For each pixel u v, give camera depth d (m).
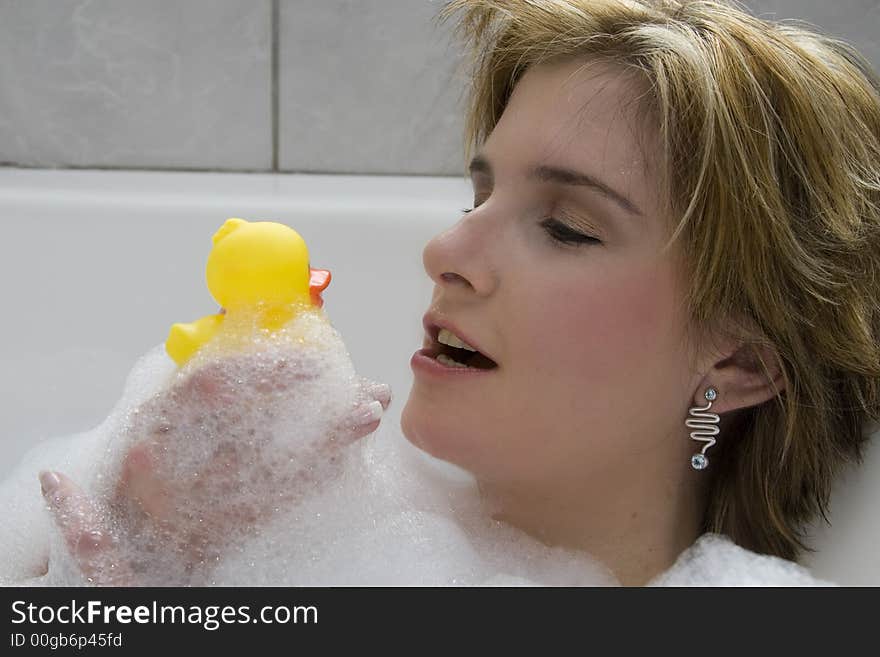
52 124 1.22
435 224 1.09
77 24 1.19
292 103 1.23
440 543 0.65
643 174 0.59
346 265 1.09
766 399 0.66
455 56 1.22
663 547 0.68
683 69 0.59
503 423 0.61
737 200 0.59
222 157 1.24
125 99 1.22
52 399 1.06
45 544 0.68
